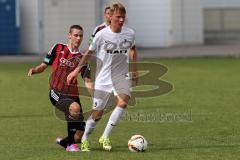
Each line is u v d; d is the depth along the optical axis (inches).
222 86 2241.6
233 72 2714.1
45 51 3690.9
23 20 3705.7
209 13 4596.5
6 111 1710.1
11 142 1266.0
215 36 4586.6
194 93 2054.6
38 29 3629.4
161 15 4121.6
